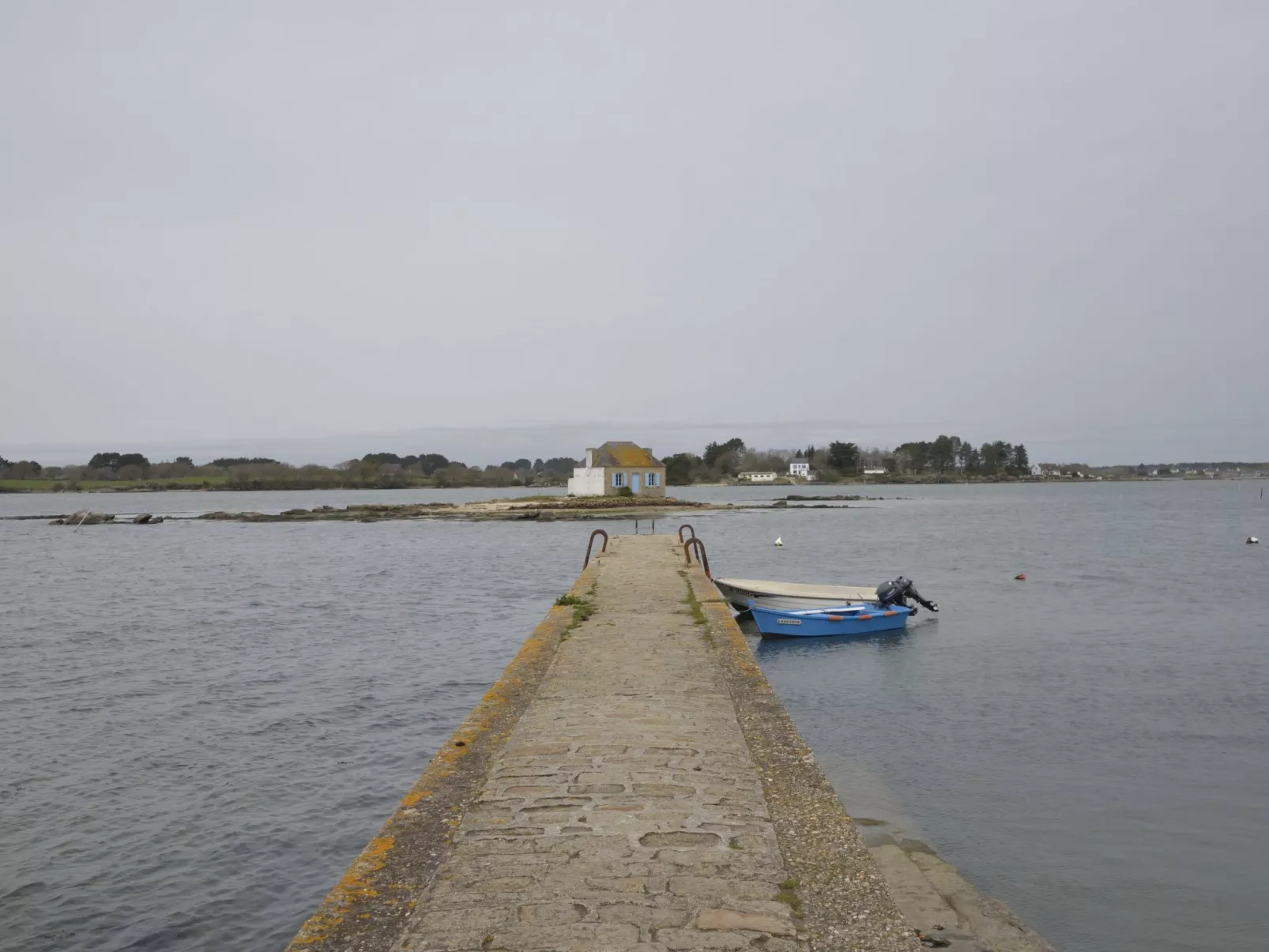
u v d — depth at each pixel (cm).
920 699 1681
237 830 1105
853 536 5953
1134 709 1595
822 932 433
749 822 567
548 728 770
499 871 496
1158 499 13950
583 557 4656
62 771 1297
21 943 862
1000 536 6016
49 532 7425
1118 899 920
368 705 1647
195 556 4984
